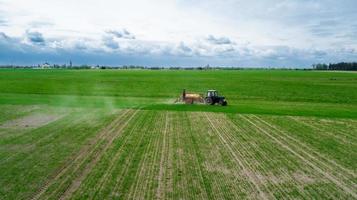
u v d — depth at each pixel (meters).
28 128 24.44
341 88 73.31
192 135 23.06
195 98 40.97
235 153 18.78
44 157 17.28
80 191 12.98
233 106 38.88
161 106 37.31
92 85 69.88
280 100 49.00
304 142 21.69
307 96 55.47
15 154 17.75
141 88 64.44
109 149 19.03
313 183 14.50
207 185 13.91
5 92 50.53
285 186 14.09
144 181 14.14
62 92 52.88
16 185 13.50
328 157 18.38
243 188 13.73
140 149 19.17
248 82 89.75
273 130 25.27
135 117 29.81
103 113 31.83
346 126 27.23
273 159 17.83
